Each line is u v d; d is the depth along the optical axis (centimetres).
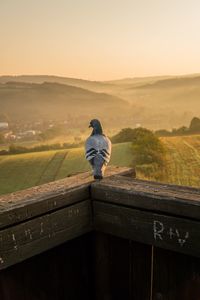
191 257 199
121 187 219
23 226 194
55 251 222
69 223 219
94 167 241
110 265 237
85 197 227
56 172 5038
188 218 191
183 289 205
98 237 239
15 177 4884
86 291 247
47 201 204
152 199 203
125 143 5722
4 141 8031
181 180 4162
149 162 4825
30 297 212
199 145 5719
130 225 215
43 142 7675
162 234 202
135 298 229
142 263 221
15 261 192
